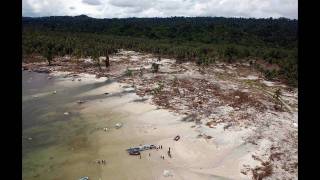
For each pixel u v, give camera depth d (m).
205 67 143.88
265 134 67.69
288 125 73.94
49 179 50.06
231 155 58.59
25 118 77.38
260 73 139.12
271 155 58.50
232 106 86.25
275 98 94.62
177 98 93.31
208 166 54.78
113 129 70.88
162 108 84.31
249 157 57.56
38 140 64.88
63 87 108.75
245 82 118.25
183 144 62.84
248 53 168.75
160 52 177.00
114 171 52.81
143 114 80.50
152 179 50.25
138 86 107.44
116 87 107.06
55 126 72.62
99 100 93.00
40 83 114.25
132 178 50.59
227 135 66.69
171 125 72.88
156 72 128.75
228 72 137.12
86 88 107.25
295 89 111.81
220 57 163.38
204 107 85.06
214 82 114.25
